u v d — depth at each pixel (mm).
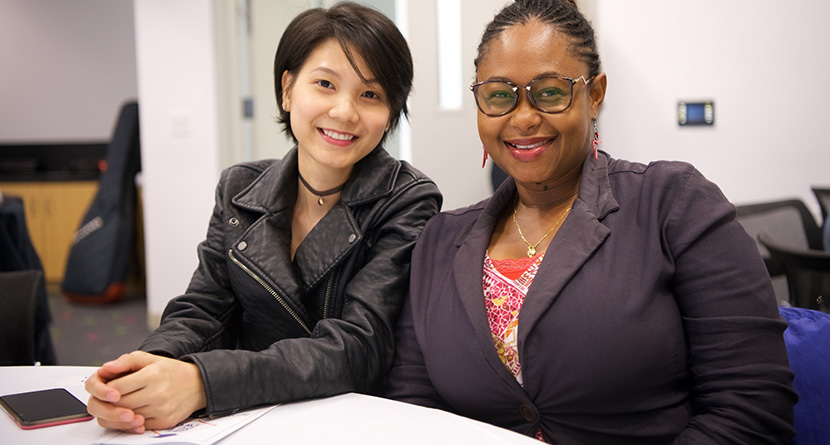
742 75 3469
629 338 1021
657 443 1062
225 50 4121
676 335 1044
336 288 1365
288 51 1323
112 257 5113
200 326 1325
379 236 1379
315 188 1403
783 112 3457
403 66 1328
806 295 2053
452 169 3834
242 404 1037
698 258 1035
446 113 3797
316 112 1284
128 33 6258
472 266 1179
